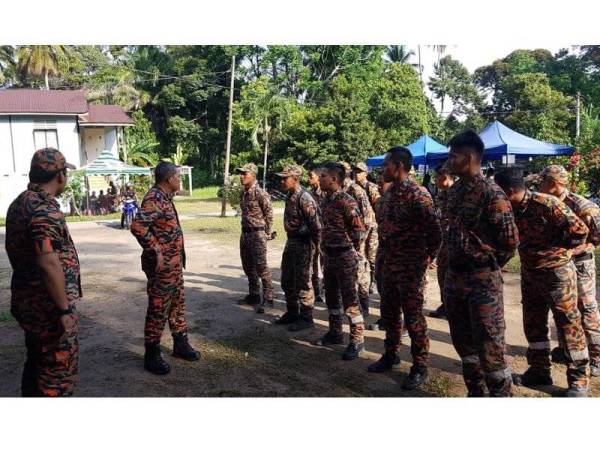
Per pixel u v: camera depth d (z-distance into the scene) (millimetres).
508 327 5074
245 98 27641
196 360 4355
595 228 3701
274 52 29812
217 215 18312
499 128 13047
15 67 33125
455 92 38156
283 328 5227
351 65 30609
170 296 4121
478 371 3213
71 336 2977
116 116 27578
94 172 21141
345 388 3789
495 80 39938
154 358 4113
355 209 4211
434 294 6445
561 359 4172
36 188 2875
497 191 2945
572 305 3455
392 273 3752
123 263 9398
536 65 35812
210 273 8188
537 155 12617
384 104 27328
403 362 4258
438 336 4883
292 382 3900
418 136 27703
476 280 3018
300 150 26250
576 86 32500
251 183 5789
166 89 35906
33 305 2885
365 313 5574
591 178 12398
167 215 4059
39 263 2750
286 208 5121
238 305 6152
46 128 22672
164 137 38469
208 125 38469
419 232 3635
